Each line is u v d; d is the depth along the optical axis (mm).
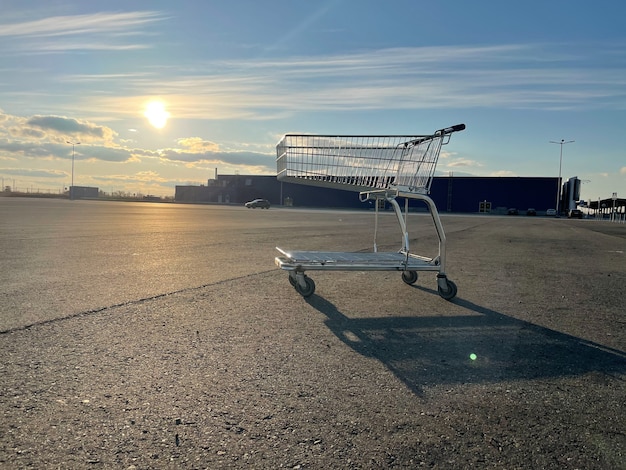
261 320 4250
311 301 5074
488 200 78062
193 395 2646
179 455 2051
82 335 3656
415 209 72062
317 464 2018
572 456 2146
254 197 91188
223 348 3449
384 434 2287
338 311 4680
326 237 13469
